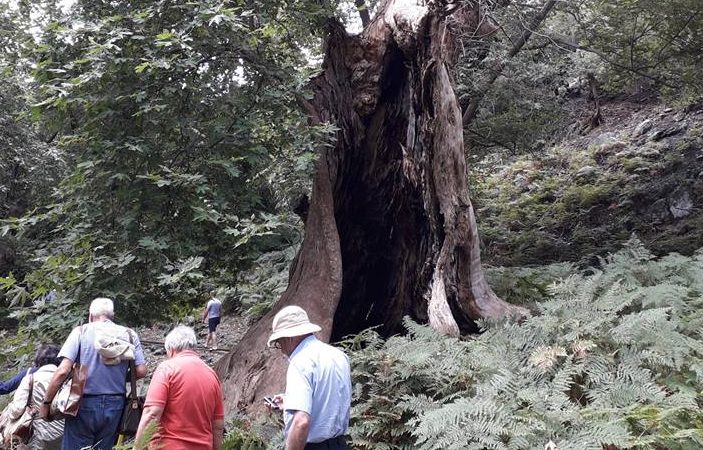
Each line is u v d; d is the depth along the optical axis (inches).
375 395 190.2
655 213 467.8
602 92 656.4
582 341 185.3
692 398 163.9
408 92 296.4
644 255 280.5
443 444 157.4
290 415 125.6
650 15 375.2
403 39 276.8
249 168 249.9
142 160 222.1
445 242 260.2
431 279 276.2
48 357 181.6
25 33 241.9
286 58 280.1
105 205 225.3
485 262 430.6
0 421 176.9
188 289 237.6
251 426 199.9
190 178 207.6
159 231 217.8
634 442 144.5
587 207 501.4
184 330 147.2
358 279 311.7
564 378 173.9
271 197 290.0
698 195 454.3
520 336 210.7
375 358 205.9
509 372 180.1
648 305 230.4
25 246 318.3
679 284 255.4
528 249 441.7
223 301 581.9
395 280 300.7
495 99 367.2
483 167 555.5
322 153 273.6
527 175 582.2
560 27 425.1
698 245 378.9
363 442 177.5
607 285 259.8
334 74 297.3
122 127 221.9
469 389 187.5
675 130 544.1
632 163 521.7
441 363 198.4
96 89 219.1
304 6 262.7
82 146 233.5
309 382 126.4
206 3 216.4
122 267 209.2
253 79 252.2
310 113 263.7
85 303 211.9
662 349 181.3
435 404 179.0
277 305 272.5
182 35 217.8
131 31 223.8
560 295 236.2
